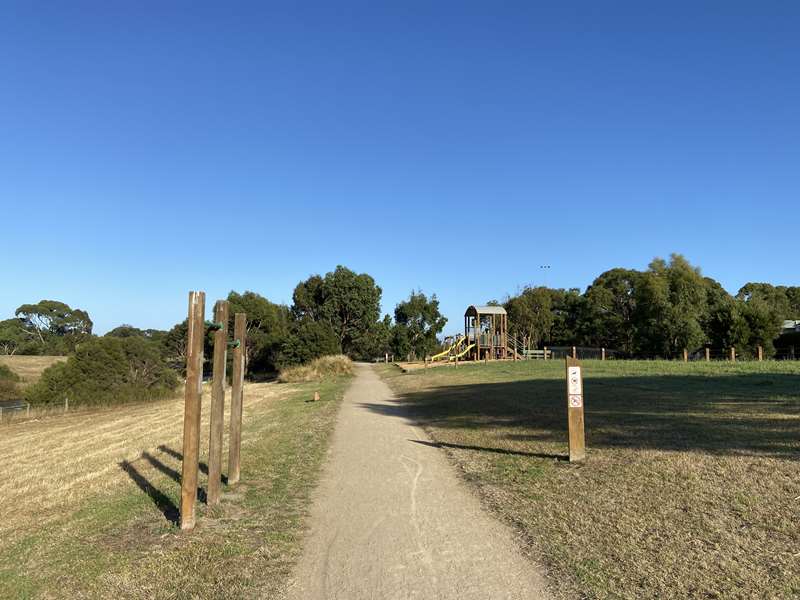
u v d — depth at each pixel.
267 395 28.27
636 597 4.46
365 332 82.00
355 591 4.84
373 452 11.34
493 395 19.47
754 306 47.41
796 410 11.62
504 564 5.32
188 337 6.62
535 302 72.50
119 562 5.53
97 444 15.22
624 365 28.84
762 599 4.28
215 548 5.89
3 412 33.66
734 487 6.82
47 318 114.44
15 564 5.61
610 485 7.52
